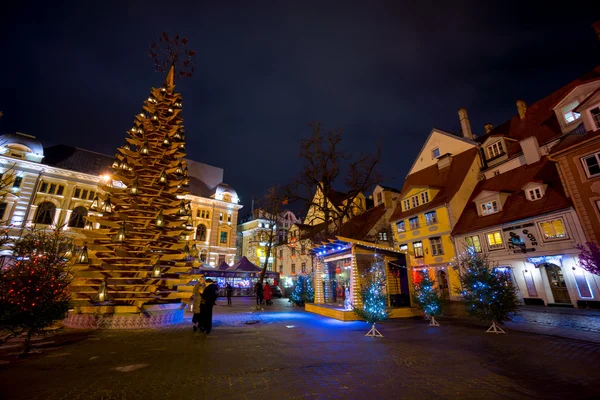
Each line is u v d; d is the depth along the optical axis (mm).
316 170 25578
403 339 9070
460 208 26516
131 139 14297
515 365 6387
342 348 7707
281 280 49375
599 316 13758
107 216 12633
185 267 13148
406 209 31781
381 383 5125
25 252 7766
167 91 15453
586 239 17156
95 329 10367
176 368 5781
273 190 32781
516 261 21047
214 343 8141
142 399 4293
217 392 4582
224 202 48906
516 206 21578
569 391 4906
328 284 17266
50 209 33781
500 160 26297
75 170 36094
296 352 7184
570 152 18062
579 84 20172
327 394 4578
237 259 63875
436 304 12227
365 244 14031
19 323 6820
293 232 46438
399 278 15484
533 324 12141
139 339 8672
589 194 17141
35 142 34375
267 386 4859
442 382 5242
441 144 32594
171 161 14367
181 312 12430
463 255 23484
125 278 11523
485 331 10578
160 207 13422
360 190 25078
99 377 5242
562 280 18797
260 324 11867
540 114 25078
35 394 4453
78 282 11219
